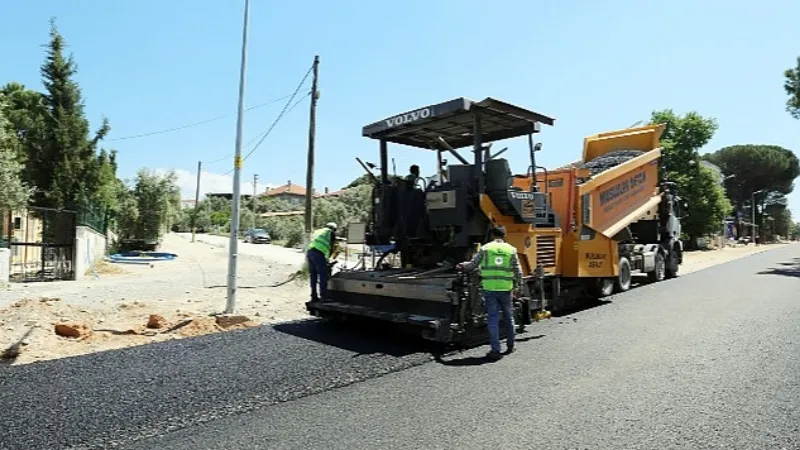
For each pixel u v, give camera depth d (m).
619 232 11.45
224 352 6.55
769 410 4.35
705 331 7.29
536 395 4.80
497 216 7.50
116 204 26.53
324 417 4.36
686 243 36.38
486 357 6.25
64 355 6.61
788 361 5.78
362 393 4.98
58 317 7.85
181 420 4.34
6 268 13.16
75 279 15.26
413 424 4.16
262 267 19.28
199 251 29.42
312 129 16.00
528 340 7.11
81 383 5.32
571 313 9.26
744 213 72.19
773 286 12.39
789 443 3.73
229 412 4.50
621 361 5.88
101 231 21.38
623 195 11.87
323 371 5.68
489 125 8.18
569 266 9.52
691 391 4.84
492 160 7.45
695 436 3.86
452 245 7.43
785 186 71.88
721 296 10.66
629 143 13.62
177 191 30.41
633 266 12.58
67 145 20.17
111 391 5.07
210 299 11.16
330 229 8.82
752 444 3.72
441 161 8.98
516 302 7.40
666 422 4.12
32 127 20.22
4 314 7.67
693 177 34.00
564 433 3.94
